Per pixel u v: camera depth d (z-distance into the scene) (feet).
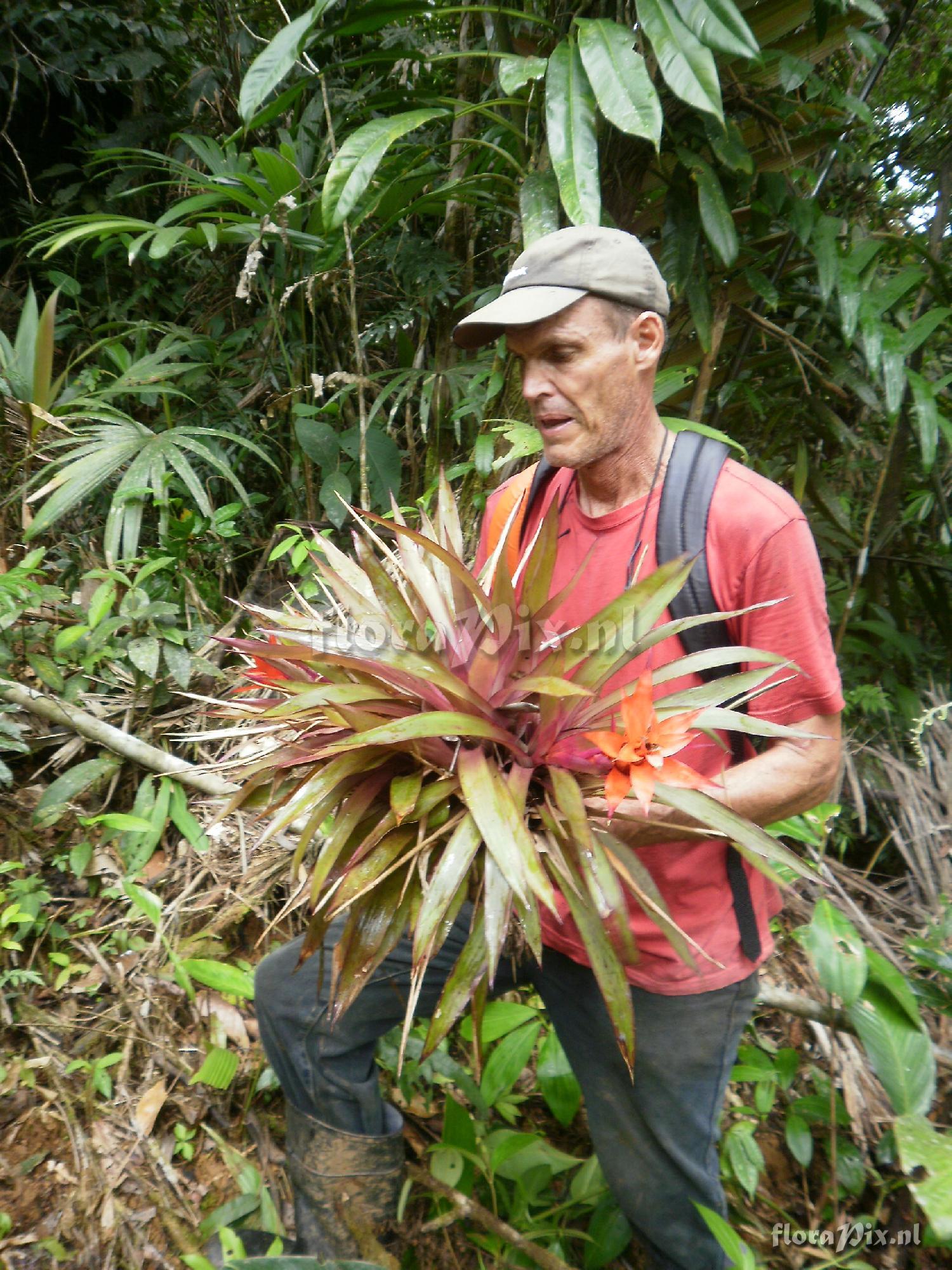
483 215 10.11
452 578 3.98
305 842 3.65
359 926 3.63
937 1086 6.91
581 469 4.38
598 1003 4.57
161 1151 5.81
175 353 10.19
